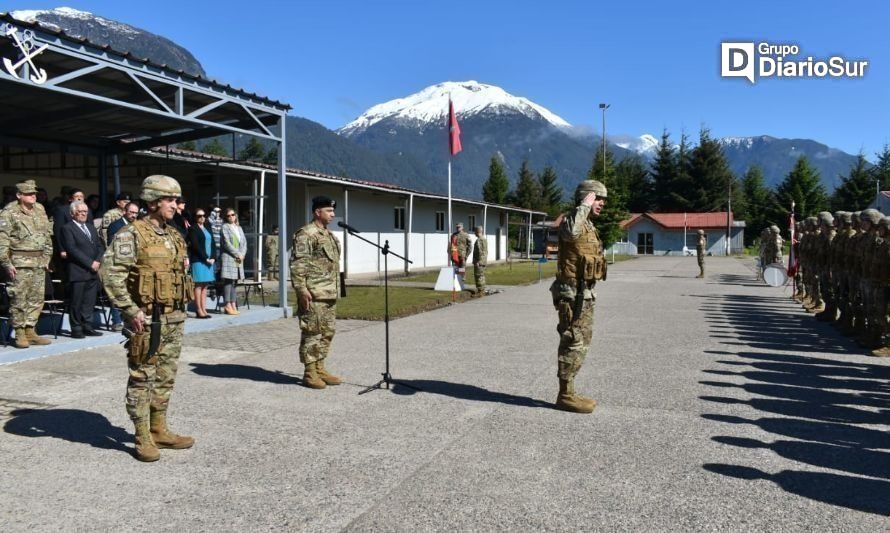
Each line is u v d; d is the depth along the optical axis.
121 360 8.03
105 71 9.54
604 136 55.34
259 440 5.13
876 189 69.06
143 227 4.70
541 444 5.04
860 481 4.31
